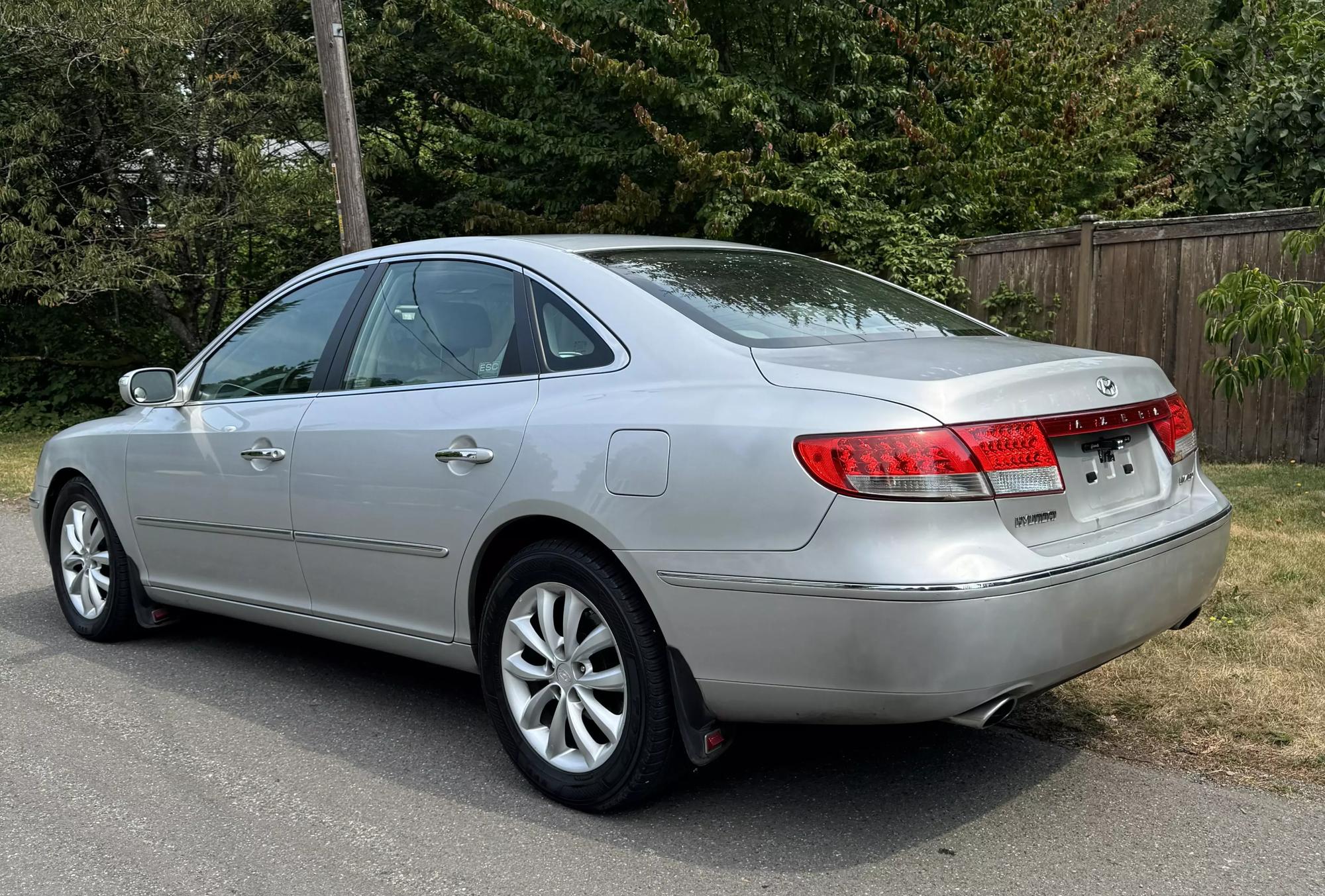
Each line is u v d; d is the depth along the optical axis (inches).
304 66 567.5
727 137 469.4
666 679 118.6
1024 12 469.1
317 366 160.7
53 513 205.9
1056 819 121.0
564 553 123.6
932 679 101.9
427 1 519.8
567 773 127.0
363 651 193.2
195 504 172.6
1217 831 117.1
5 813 129.3
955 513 103.1
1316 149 372.5
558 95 493.0
